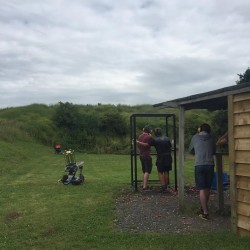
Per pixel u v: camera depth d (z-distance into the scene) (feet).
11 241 23.35
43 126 117.80
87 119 123.03
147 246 21.76
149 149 40.40
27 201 34.96
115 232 24.59
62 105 126.82
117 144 111.55
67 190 40.70
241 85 22.07
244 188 22.65
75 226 26.05
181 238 22.95
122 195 37.86
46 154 92.48
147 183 41.52
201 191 27.81
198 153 28.14
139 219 27.89
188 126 100.99
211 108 33.83
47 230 25.30
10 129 106.63
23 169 62.69
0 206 32.89
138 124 120.37
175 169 40.91
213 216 28.50
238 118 22.95
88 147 113.19
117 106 140.67
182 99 29.17
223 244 21.43
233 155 23.38
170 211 30.22
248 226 22.36
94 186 43.27
